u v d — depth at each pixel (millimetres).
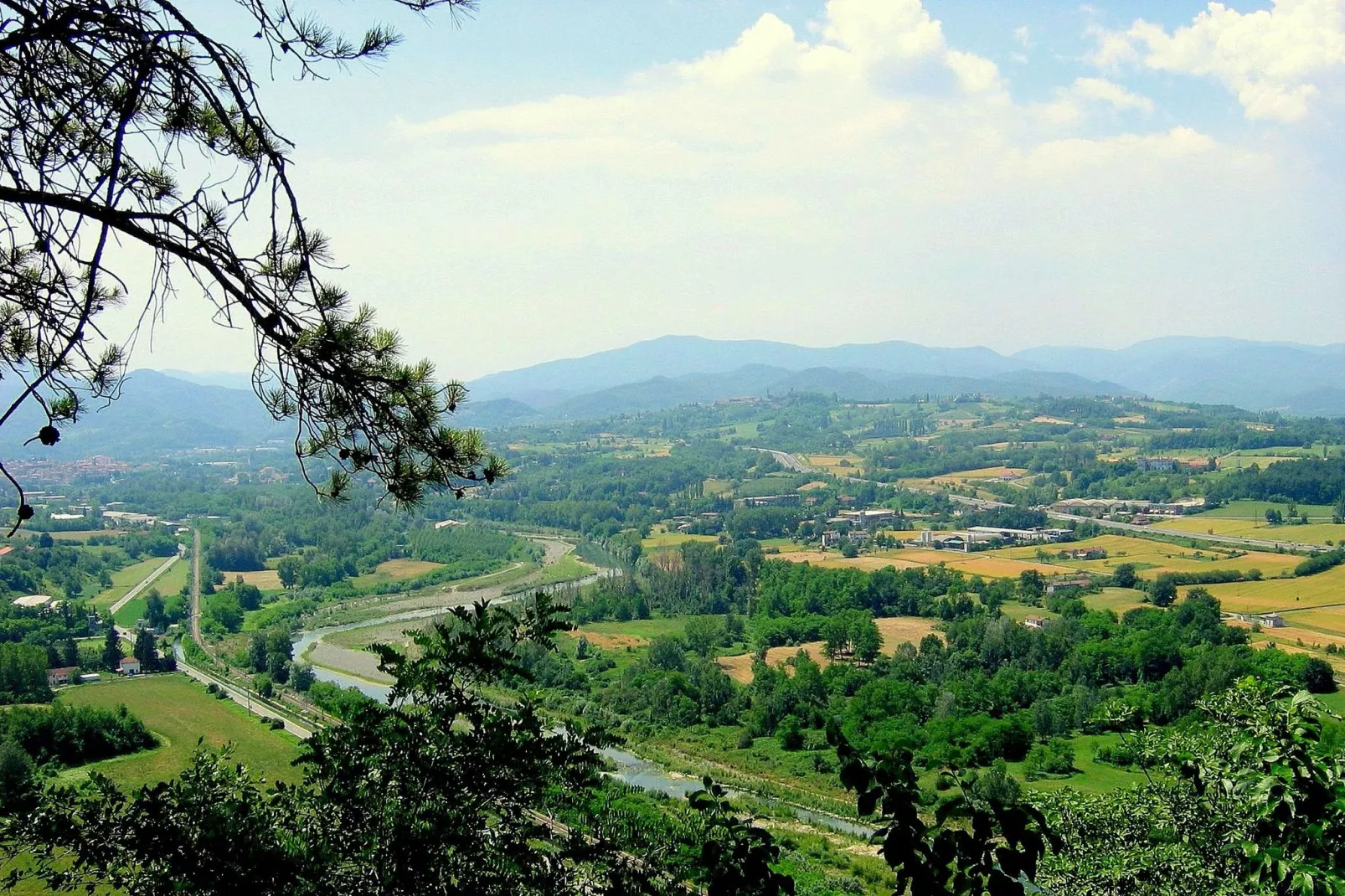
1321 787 9031
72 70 7637
